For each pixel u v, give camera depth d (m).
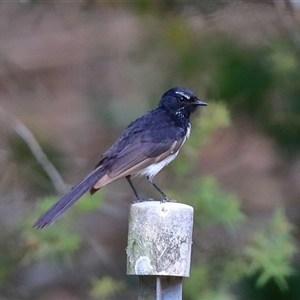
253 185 16.66
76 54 18.88
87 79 18.75
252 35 14.55
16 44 18.44
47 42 18.67
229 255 13.05
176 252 7.31
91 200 12.45
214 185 12.84
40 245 12.27
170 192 12.73
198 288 12.45
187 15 14.67
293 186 16.38
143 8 14.73
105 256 14.30
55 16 16.97
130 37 17.28
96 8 15.26
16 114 17.36
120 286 13.20
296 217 16.16
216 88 14.22
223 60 14.35
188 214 7.38
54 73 18.95
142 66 15.85
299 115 14.41
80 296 15.38
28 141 14.19
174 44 14.64
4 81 16.52
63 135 17.61
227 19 14.69
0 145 14.41
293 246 12.92
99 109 17.31
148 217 7.33
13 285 14.79
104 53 18.64
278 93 14.32
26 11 16.30
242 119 14.66
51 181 14.04
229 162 17.06
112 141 17.70
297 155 14.90
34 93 17.50
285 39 14.35
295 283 13.90
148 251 7.32
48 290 15.29
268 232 12.61
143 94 16.33
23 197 14.16
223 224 13.05
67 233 12.36
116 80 18.44
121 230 16.44
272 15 14.65
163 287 7.41
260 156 17.05
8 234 13.91
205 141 12.86
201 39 14.61
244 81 14.15
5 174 14.10
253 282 13.90
